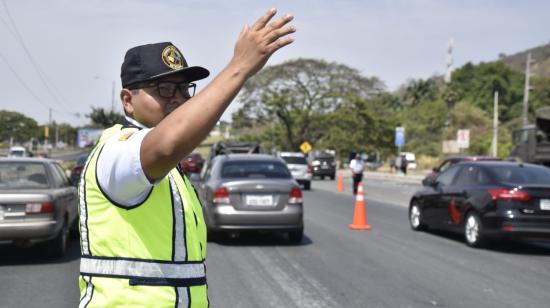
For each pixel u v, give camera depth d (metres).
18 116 97.50
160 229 2.01
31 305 6.48
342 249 10.37
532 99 83.12
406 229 13.23
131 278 1.96
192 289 2.06
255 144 26.59
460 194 11.13
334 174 40.28
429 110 70.56
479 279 7.98
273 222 10.62
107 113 54.59
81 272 2.03
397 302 6.71
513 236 9.98
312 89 63.31
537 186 10.02
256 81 63.19
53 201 8.73
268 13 1.77
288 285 7.52
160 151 1.77
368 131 60.88
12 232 8.41
